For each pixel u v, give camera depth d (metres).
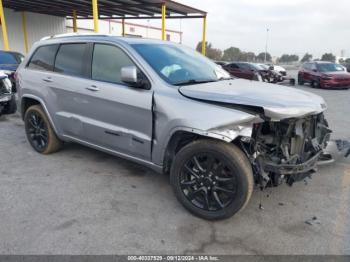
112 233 2.89
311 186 3.93
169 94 3.21
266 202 3.50
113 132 3.74
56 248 2.66
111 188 3.80
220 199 3.09
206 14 19.27
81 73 4.09
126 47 3.65
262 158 3.01
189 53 4.30
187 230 2.96
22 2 17.73
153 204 3.44
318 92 15.28
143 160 3.59
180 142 3.34
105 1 16.30
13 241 2.74
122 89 3.55
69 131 4.36
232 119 2.79
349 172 4.37
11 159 4.70
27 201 3.44
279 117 2.81
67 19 24.92
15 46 21.48
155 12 19.53
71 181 3.97
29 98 4.86
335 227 3.04
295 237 2.87
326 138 3.95
